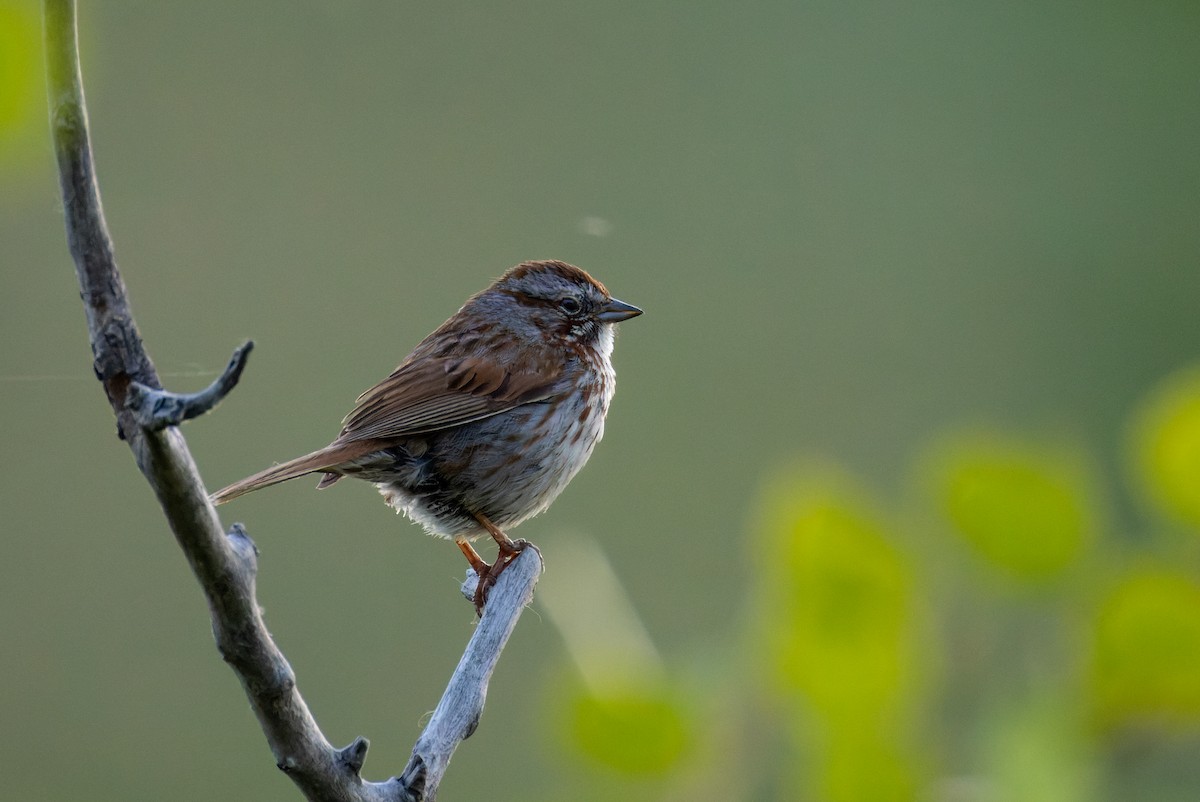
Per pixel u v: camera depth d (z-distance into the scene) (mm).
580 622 3266
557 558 3332
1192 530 3006
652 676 3186
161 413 2742
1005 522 3049
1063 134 11859
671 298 11438
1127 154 11680
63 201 3018
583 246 11719
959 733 3076
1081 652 2914
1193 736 2820
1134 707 2842
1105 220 11297
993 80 12117
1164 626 2848
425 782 3773
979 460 3104
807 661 3119
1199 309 10719
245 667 3139
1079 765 2836
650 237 11797
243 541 3105
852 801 3037
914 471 3244
